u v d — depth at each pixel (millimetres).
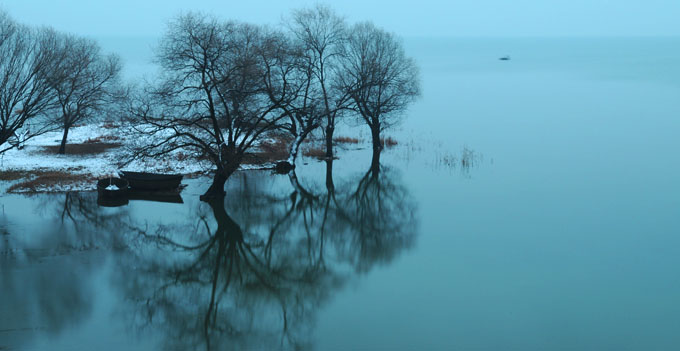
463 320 19047
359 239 27906
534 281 21984
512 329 18391
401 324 18859
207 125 38781
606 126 56719
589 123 58688
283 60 37438
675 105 71125
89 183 34656
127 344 17359
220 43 30359
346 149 48750
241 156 32469
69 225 27750
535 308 19797
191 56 29703
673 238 26234
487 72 127312
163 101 32156
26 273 21969
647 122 58719
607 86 95312
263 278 23266
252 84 32812
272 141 47031
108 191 31141
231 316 19766
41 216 28875
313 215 31656
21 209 29891
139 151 32594
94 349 16859
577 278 22203
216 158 32344
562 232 27359
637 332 18141
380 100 46750
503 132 54375
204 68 29812
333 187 36812
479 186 36000
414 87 55500
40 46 33938
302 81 39094
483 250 25297
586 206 31375
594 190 34500
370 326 18797
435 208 31750
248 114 32750
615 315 19250
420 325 18734
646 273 22547
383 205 33031
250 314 19922
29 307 19188
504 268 23266
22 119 32188
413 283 22094
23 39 33781
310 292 21844
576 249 25172
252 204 32906
